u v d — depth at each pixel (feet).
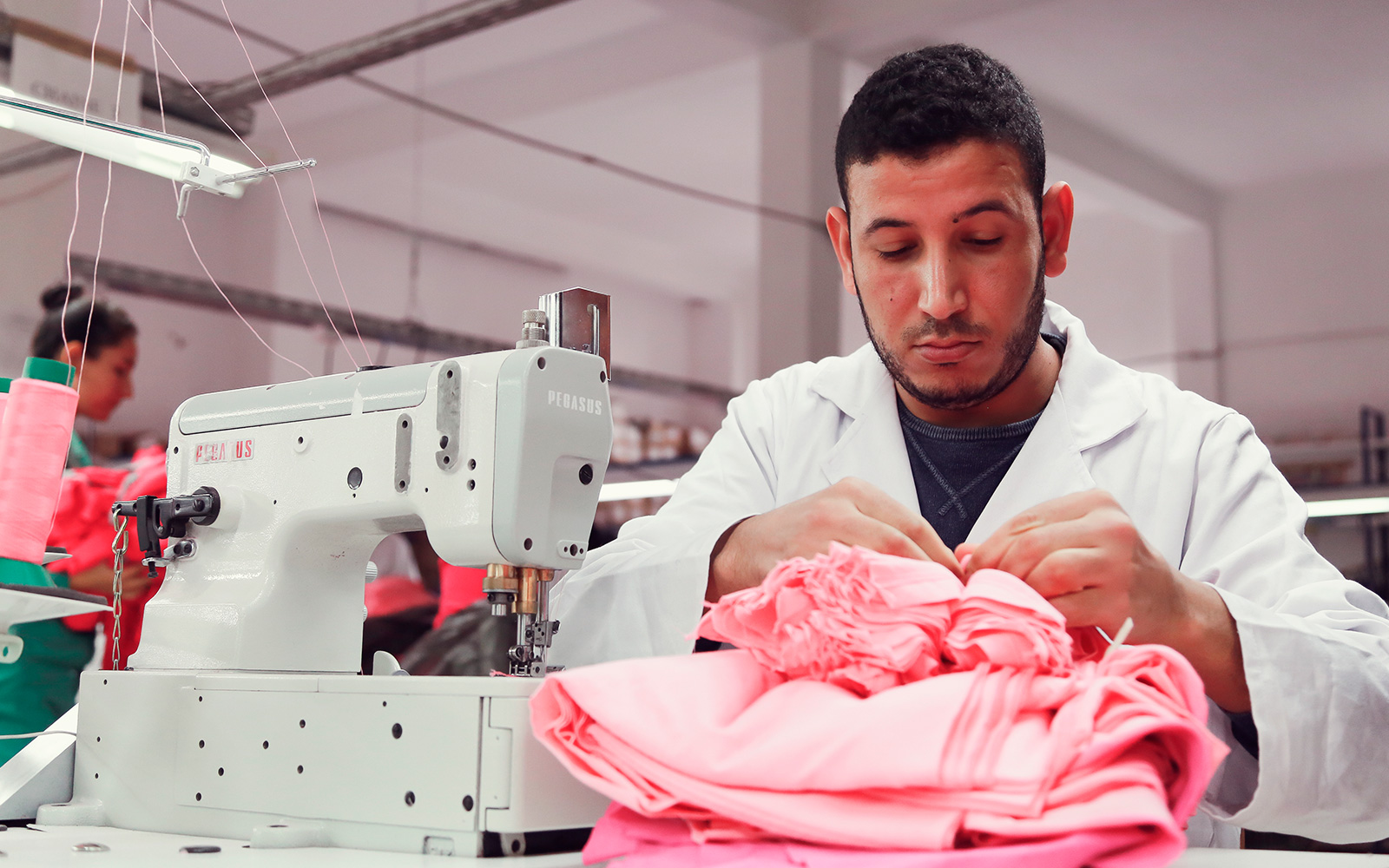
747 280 22.27
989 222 3.65
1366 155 19.61
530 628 3.65
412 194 20.20
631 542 4.34
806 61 20.21
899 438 4.64
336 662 4.06
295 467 3.98
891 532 3.11
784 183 20.56
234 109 15.87
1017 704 2.34
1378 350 19.53
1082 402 4.52
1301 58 18.34
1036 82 19.76
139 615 8.92
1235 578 3.91
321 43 17.67
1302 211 20.30
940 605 2.55
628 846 2.54
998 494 4.37
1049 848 2.08
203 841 3.29
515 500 3.48
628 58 20.31
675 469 23.63
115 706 3.78
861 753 2.25
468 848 2.78
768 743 2.36
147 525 4.13
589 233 22.62
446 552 3.62
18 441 3.68
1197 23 17.84
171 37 14.98
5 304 16.08
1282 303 20.48
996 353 3.84
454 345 20.93
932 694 2.31
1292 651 3.07
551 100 20.95
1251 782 3.27
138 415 17.28
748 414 5.22
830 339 20.94
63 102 12.56
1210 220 21.20
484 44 19.56
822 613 2.56
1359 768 3.07
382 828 2.97
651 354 23.39
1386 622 3.48
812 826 2.26
